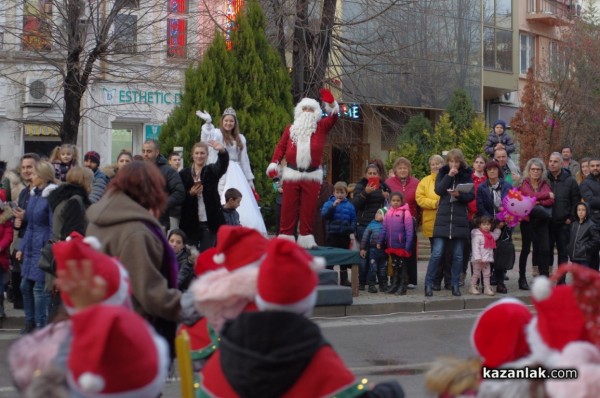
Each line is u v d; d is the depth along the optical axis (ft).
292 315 11.10
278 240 11.23
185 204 38.06
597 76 106.01
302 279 11.07
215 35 65.67
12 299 41.16
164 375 10.11
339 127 88.33
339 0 80.28
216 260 13.60
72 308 11.03
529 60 121.60
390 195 44.83
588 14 118.01
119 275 11.19
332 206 44.98
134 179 16.19
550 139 99.19
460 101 90.43
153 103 86.22
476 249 44.32
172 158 43.60
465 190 42.73
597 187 46.75
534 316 11.75
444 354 32.22
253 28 66.33
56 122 75.92
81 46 60.64
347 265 43.91
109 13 66.39
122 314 9.64
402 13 85.20
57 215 30.48
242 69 64.80
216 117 62.64
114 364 9.38
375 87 87.81
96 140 85.87
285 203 41.19
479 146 83.35
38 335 10.85
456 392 11.81
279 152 40.93
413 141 85.51
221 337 11.58
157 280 15.48
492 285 46.70
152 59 80.79
